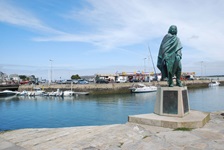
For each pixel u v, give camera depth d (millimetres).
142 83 80875
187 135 8531
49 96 69500
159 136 8539
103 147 7574
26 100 62094
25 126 28250
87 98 61375
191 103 43562
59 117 33719
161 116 11148
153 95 63000
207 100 48312
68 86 77688
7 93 72812
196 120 9867
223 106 39062
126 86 75812
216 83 105562
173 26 12102
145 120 10672
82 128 10758
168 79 11938
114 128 10039
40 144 8484
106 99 56750
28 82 109188
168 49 11891
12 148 8008
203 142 7629
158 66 12625
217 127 9781
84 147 7648
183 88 11430
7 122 31016
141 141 8031
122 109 38625
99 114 34656
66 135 9602
